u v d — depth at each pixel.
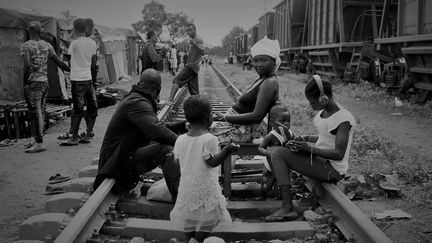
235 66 53.19
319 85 4.03
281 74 29.55
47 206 4.58
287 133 4.29
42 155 7.39
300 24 28.59
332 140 4.15
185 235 3.73
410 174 5.67
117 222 3.94
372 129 8.78
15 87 12.15
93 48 7.94
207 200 3.46
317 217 3.95
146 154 4.48
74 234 3.22
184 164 3.52
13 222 4.50
